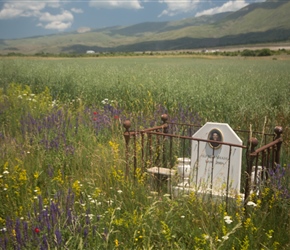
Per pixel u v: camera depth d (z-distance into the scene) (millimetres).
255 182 5344
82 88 17172
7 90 16891
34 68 27125
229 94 14461
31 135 8648
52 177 6598
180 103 13008
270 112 12125
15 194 5816
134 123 9922
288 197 5199
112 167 6438
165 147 7367
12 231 4363
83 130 9320
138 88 15883
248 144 5312
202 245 4359
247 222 4559
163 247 4332
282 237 4691
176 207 5156
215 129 5945
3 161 7176
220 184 5902
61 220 4484
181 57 111000
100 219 4730
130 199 5422
